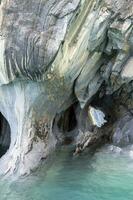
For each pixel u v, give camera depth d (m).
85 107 9.91
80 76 8.68
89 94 9.26
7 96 8.34
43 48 7.37
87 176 8.34
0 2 7.43
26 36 7.39
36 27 7.40
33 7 7.37
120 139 9.81
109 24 8.37
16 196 7.55
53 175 8.36
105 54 8.93
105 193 7.70
